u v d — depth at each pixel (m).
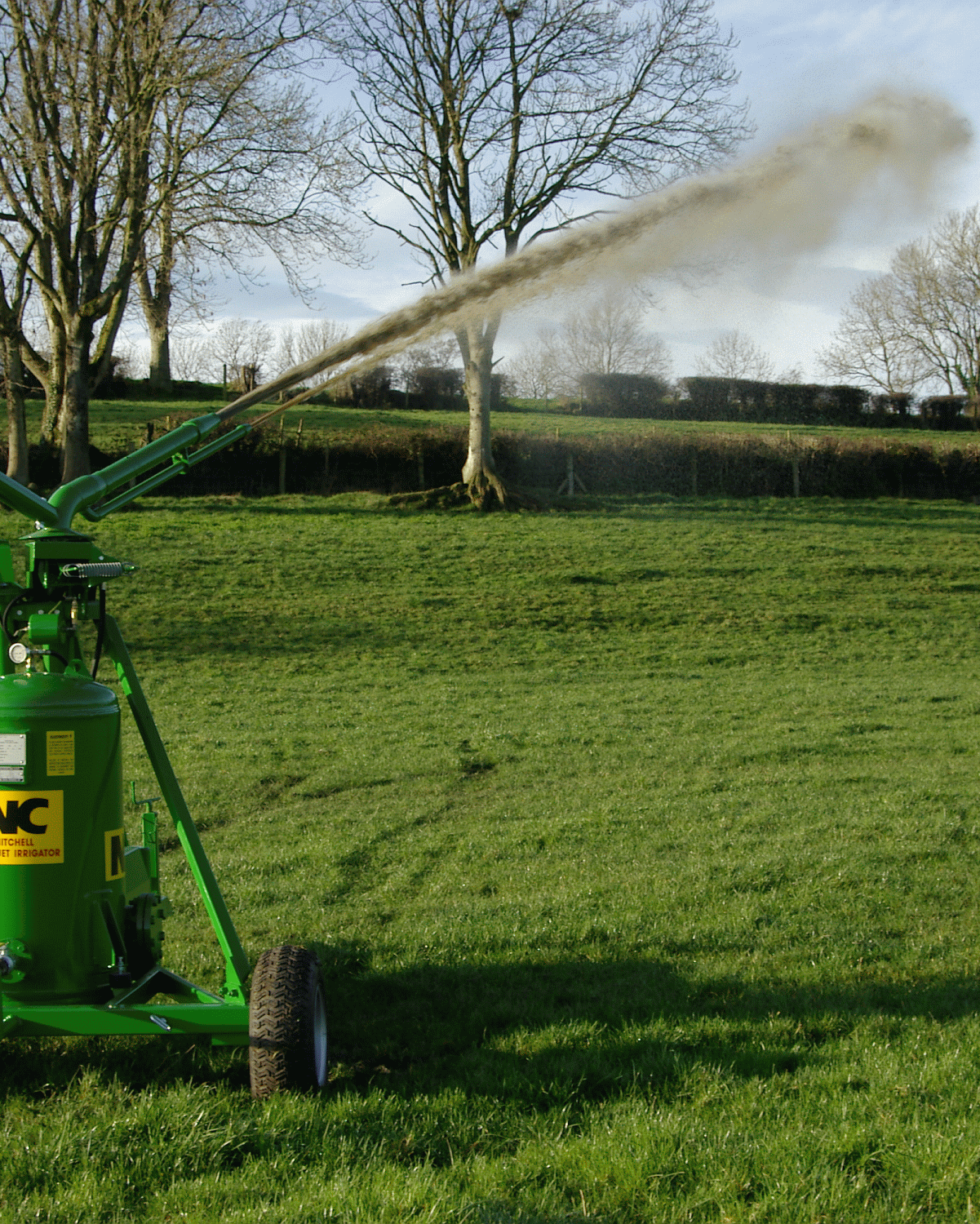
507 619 24.39
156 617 23.02
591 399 60.69
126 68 27.77
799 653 22.28
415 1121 4.11
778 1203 3.50
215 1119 4.03
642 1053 4.83
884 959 6.28
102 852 4.33
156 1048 4.78
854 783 11.84
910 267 63.69
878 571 30.17
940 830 9.47
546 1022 5.25
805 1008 5.38
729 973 5.98
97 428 40.09
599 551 31.06
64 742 4.18
